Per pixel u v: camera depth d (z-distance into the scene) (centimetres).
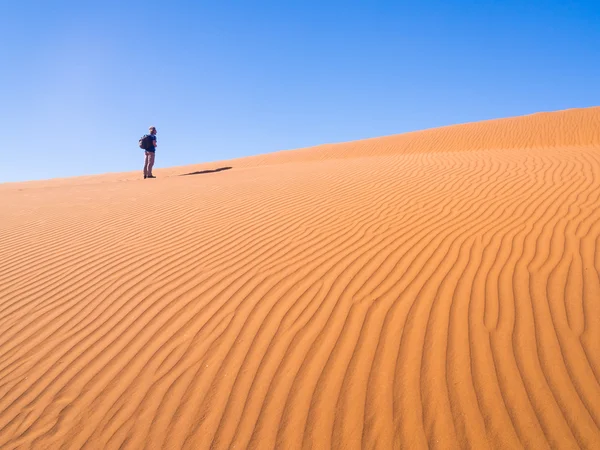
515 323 357
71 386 364
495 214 607
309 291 453
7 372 393
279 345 374
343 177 1018
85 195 1175
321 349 361
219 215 785
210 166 2522
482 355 326
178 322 433
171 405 327
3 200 1237
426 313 386
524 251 479
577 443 250
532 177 786
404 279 451
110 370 377
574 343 326
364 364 336
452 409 284
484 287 416
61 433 316
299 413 301
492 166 948
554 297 386
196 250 617
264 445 281
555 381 295
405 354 340
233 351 376
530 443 254
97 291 526
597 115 2122
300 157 2512
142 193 1098
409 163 1158
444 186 800
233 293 472
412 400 296
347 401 304
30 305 512
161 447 292
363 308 409
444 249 509
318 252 550
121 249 661
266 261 545
